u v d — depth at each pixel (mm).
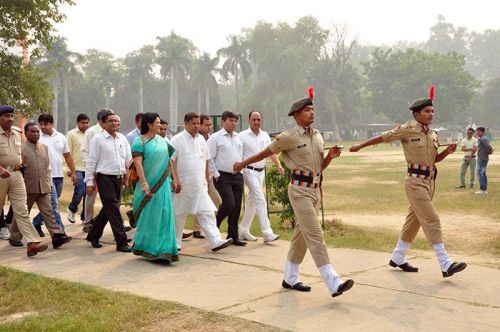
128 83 97562
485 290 5977
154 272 6906
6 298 5965
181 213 8078
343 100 91312
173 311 5246
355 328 4793
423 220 6477
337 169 27359
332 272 5551
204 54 85625
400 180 20688
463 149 17750
